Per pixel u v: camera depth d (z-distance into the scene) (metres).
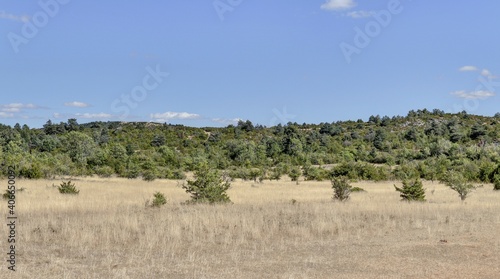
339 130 166.12
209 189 26.77
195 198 26.78
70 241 14.13
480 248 14.20
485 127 159.12
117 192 35.03
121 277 10.23
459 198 32.97
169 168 72.94
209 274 10.68
